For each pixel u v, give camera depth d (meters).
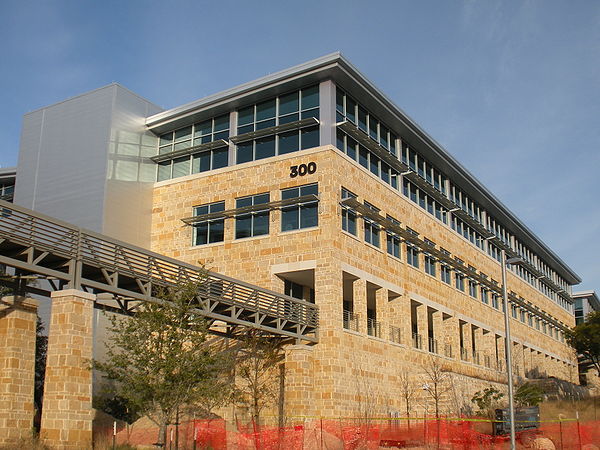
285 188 38.94
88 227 40.34
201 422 28.91
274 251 38.22
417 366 43.09
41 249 23.09
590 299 102.62
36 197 43.16
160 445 22.83
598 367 68.25
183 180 42.84
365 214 39.75
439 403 40.69
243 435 28.28
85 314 23.08
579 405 53.62
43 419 22.09
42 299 39.09
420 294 45.41
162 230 42.75
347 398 35.41
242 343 34.66
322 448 28.45
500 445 31.62
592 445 31.30
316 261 36.72
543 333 74.00
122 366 23.17
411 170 47.06
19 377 22.89
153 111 45.31
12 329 23.03
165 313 24.02
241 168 40.72
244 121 41.66
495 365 57.22
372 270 40.12
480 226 57.25
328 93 38.72
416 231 46.56
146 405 23.48
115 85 42.34
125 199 41.62
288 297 34.41
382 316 40.72
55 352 22.48
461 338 53.22
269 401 34.50
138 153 43.22
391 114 43.12
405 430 34.22
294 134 39.56
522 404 46.34
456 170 52.38
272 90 40.03
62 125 43.72
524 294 69.75
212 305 31.14
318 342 35.56
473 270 55.47
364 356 37.72
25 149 44.78
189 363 23.69
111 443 24.55
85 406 22.34
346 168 38.97
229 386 29.97
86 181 41.38
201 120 43.38
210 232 41.03
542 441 31.33
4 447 20.78
